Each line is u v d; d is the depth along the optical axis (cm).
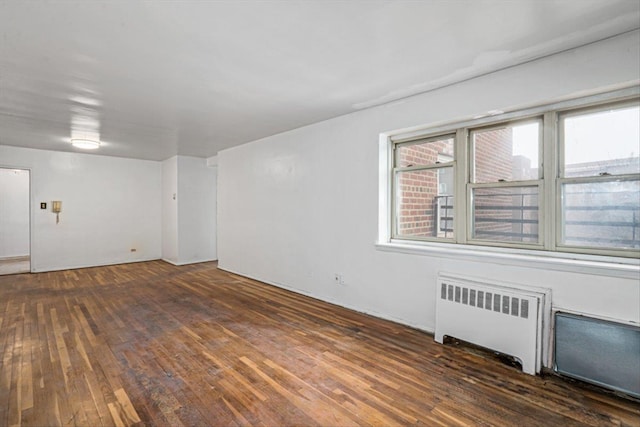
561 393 214
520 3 178
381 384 226
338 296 406
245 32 208
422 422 187
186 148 605
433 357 265
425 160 346
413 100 325
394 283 346
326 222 420
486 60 249
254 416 192
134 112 377
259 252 537
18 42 218
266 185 518
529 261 250
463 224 311
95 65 254
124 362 257
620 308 215
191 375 238
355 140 381
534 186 268
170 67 259
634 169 226
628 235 228
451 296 285
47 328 327
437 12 187
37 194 605
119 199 697
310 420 189
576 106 243
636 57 208
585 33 211
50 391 217
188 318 357
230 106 358
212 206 732
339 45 226
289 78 281
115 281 535
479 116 289
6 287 495
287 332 317
